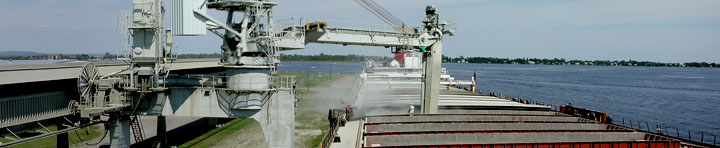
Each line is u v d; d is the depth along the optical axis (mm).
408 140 30875
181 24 26766
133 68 26828
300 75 185000
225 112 27672
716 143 60406
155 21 26172
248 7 27953
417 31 39938
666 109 94875
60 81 27406
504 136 32219
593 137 33250
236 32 27719
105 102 25906
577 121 39844
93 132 46375
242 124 53531
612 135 33500
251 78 26875
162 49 27297
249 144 41906
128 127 28719
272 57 28328
